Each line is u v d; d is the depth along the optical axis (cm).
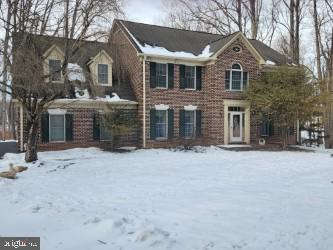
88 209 789
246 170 1377
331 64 2869
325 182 1111
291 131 2711
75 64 1931
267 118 2408
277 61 2694
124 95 2300
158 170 1382
